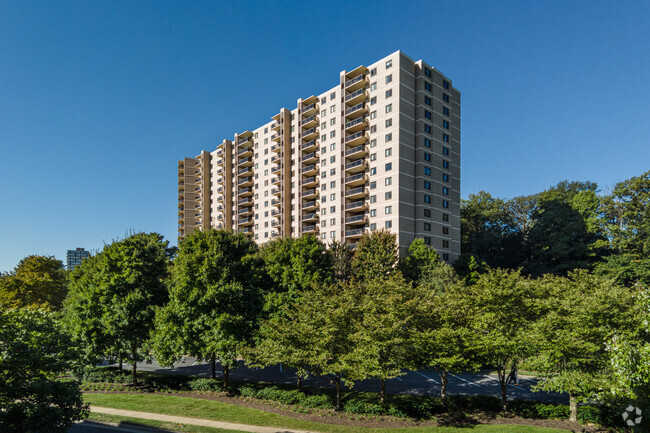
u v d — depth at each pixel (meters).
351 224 67.50
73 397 14.65
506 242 78.06
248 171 92.94
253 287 27.75
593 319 18.53
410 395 23.97
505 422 20.16
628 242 55.25
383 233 52.50
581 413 19.81
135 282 29.28
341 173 67.50
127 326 28.39
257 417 21.14
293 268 31.58
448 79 69.12
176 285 26.86
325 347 21.98
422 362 21.52
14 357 13.36
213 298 24.86
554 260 68.62
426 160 62.78
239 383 27.92
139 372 32.41
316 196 74.38
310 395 24.75
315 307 23.94
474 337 20.45
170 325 25.78
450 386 28.14
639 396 10.90
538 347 19.41
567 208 68.12
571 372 18.53
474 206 83.69
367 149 64.88
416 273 50.84
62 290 53.38
